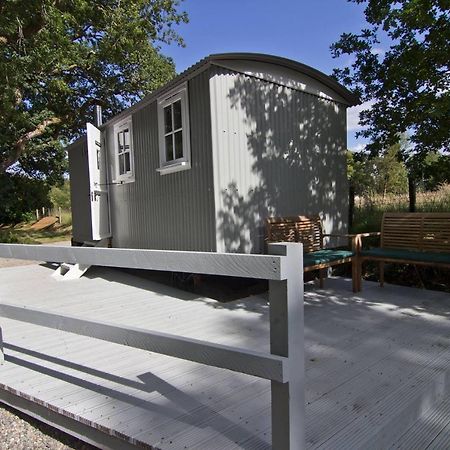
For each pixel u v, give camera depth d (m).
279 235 4.82
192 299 4.55
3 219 20.67
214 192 4.52
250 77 4.81
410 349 2.74
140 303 4.48
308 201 5.51
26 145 14.31
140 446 1.74
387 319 3.44
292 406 1.44
